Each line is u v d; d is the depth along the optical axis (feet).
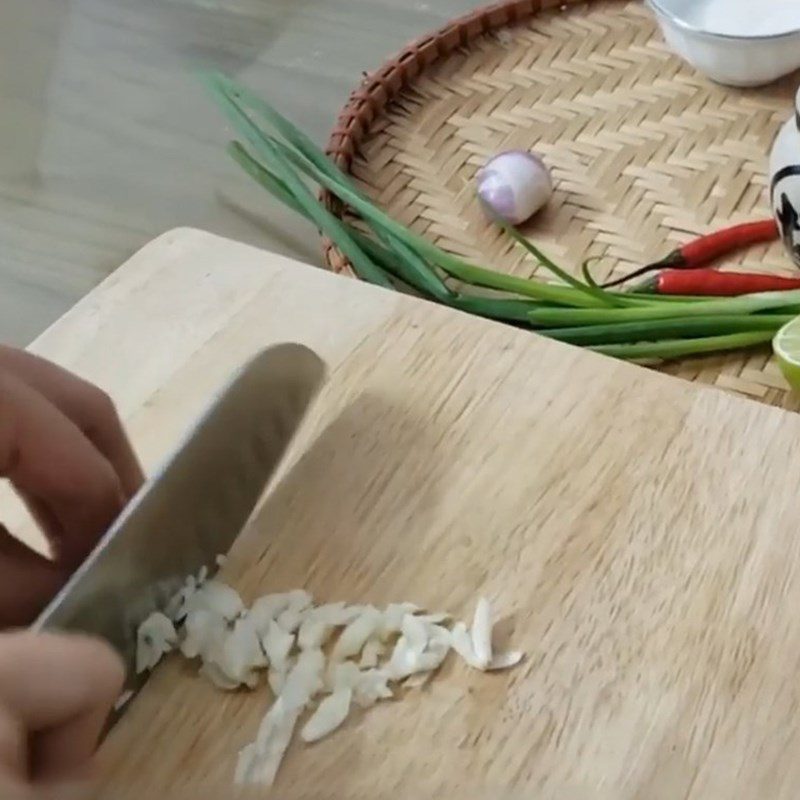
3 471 1.61
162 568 1.63
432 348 1.83
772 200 2.10
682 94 2.37
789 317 2.03
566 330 2.06
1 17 2.66
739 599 1.63
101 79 2.52
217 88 2.30
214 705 1.61
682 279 2.10
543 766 1.56
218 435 1.65
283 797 1.56
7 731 1.19
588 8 2.51
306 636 1.63
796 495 1.69
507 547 1.68
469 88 2.41
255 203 2.29
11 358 1.66
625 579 1.65
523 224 2.23
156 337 1.87
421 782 1.56
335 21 2.60
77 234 2.26
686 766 1.55
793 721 1.56
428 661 1.61
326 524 1.71
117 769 1.58
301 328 1.86
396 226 2.12
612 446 1.74
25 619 1.64
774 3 2.35
